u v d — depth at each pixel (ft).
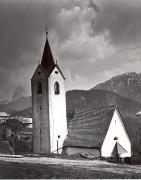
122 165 191.01
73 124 251.60
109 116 234.79
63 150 241.96
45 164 167.73
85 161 201.26
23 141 303.68
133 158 216.13
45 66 244.63
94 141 227.81
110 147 230.27
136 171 161.79
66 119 247.70
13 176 130.21
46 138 237.45
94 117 244.01
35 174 135.44
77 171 148.05
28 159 197.26
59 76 245.86
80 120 250.78
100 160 214.28
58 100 243.60
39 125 242.58
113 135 233.14
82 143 232.53
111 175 142.92
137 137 316.81
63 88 247.91
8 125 326.65
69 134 246.06
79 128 245.45
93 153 226.79
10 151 268.41
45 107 239.09
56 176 133.39
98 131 232.53
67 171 146.20
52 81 240.73
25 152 264.72
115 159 217.97
